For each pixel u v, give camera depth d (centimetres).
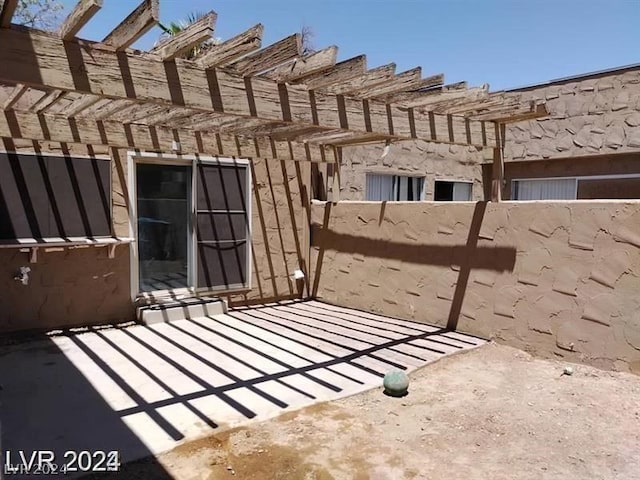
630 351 449
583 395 405
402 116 489
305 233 860
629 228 448
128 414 366
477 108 514
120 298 668
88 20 266
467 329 610
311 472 281
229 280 772
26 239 575
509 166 1077
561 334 505
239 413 368
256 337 597
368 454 303
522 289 544
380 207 731
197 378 448
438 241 648
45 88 300
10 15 265
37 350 537
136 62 325
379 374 459
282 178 826
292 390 418
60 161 598
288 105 404
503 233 565
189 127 616
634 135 837
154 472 280
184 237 732
